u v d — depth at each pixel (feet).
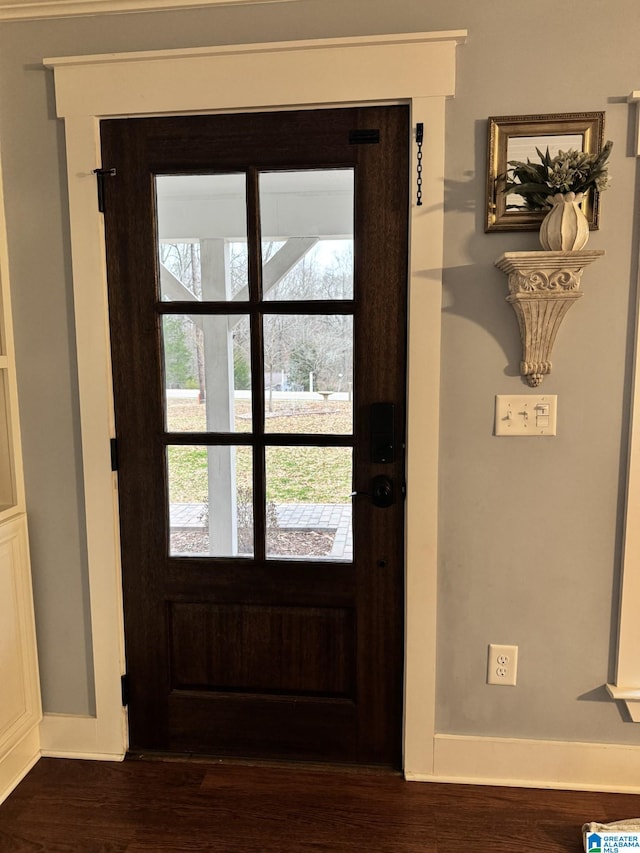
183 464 6.30
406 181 5.66
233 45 5.54
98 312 6.03
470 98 5.45
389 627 6.24
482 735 6.20
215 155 5.80
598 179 5.07
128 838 5.54
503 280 5.63
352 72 5.47
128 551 6.41
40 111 5.87
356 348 5.92
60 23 5.74
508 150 5.43
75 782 6.24
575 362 5.66
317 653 6.39
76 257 5.97
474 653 6.11
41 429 6.28
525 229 5.49
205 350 6.13
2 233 6.00
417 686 6.15
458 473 5.90
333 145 5.69
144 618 6.49
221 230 5.96
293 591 6.30
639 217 5.44
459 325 5.72
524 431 5.76
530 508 5.88
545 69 5.36
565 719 6.11
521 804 5.91
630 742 6.06
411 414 5.81
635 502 5.72
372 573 6.18
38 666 6.58
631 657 5.92
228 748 6.59
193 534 6.38
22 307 6.14
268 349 6.07
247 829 5.62
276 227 5.91
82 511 6.35
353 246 5.85
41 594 6.50
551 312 5.37
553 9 5.29
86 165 5.85
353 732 6.42
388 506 6.05
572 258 5.08
